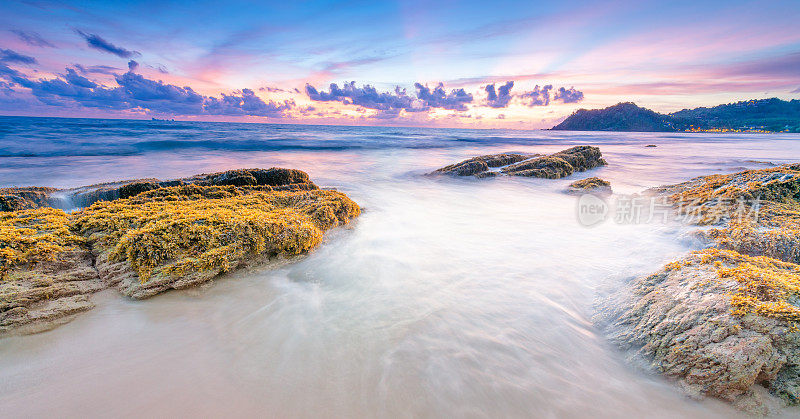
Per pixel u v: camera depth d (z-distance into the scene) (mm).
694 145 57438
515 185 16047
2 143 32438
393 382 3764
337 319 4895
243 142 42812
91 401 3418
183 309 5035
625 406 3418
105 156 27328
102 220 6992
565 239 8055
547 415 3371
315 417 3342
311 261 6801
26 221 6867
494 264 6695
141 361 3980
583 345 4305
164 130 66375
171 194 10305
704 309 3842
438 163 26484
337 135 66500
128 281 5402
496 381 3779
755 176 10789
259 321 4816
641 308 4492
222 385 3676
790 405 3078
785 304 3533
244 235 6383
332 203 9117
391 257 7074
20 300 4504
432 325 4766
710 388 3346
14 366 3824
